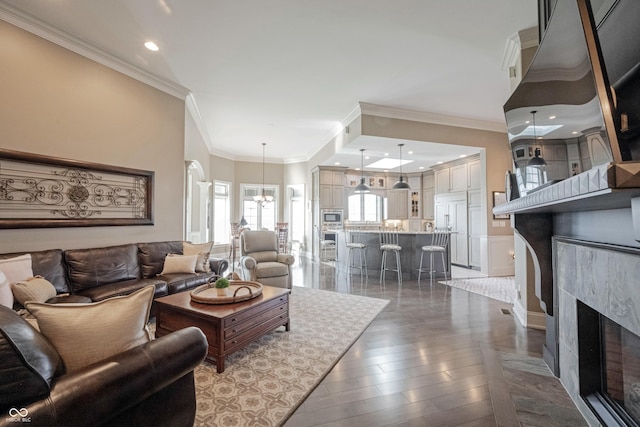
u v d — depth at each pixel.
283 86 4.44
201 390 1.99
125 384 1.07
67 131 3.19
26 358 0.89
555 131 1.49
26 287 2.25
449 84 4.35
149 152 4.00
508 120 2.26
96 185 3.42
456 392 2.00
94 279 3.07
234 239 7.92
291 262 4.60
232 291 2.85
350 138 5.63
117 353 1.19
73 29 3.07
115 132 3.62
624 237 1.29
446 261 5.92
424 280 5.67
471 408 1.83
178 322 2.48
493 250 6.08
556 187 1.17
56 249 3.00
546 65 1.60
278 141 7.68
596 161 1.09
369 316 3.51
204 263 4.04
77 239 3.27
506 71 3.96
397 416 1.75
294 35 3.20
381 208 9.49
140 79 3.91
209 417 1.72
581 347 1.72
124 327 1.25
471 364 2.39
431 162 7.91
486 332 3.06
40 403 0.90
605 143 0.98
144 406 1.20
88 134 3.36
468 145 5.88
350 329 3.09
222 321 2.23
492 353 2.54
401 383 2.11
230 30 3.11
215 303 2.51
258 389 2.00
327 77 4.15
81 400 0.96
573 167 1.29
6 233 2.76
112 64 3.58
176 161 4.40
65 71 3.18
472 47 3.43
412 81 4.26
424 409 1.82
